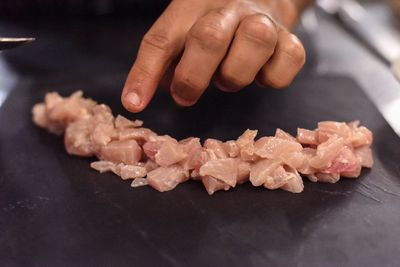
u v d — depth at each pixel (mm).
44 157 497
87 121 506
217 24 432
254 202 431
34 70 664
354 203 430
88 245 400
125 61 683
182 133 526
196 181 456
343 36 751
